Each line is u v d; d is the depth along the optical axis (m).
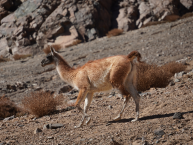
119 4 116.31
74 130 21.97
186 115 20.34
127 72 21.66
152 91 32.72
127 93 21.56
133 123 21.05
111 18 113.00
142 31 94.94
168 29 86.19
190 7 106.56
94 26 104.62
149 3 111.38
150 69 37.06
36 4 111.44
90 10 105.44
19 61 92.00
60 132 21.91
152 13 106.94
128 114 24.83
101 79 22.14
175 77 39.28
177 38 70.44
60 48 97.62
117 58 21.88
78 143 18.16
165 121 19.78
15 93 49.47
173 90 30.59
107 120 23.94
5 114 33.09
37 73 68.06
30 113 32.38
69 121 25.59
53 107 31.25
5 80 63.03
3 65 88.38
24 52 102.44
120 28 106.81
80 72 23.09
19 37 104.56
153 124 19.62
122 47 77.75
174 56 54.34
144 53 64.12
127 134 18.36
